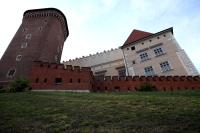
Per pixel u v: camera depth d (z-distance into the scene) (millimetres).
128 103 15594
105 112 12711
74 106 15031
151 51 40531
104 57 49812
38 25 49344
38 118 12125
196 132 8391
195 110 11977
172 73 35562
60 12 53719
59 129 9922
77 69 31844
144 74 38250
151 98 17859
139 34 46469
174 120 10195
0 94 22531
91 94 22906
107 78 33062
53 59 44562
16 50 43594
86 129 9648
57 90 29047
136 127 9531
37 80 29656
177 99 16672
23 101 17875
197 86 30812
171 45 39156
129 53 43031
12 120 11906
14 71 39188
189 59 36125
